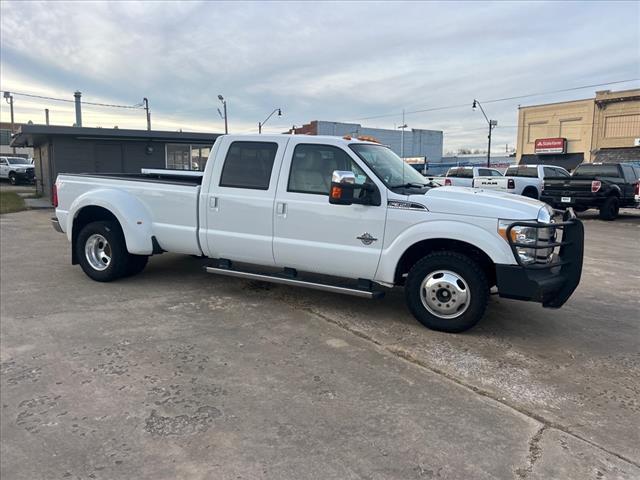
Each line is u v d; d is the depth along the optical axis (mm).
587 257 9367
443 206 4840
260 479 2709
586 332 5125
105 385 3742
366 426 3246
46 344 4516
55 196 7160
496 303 6070
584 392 3797
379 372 4062
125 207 6348
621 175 16375
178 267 7652
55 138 18844
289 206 5469
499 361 4336
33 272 7273
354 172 5199
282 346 4574
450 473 2779
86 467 2791
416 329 5082
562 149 42000
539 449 3029
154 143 20844
